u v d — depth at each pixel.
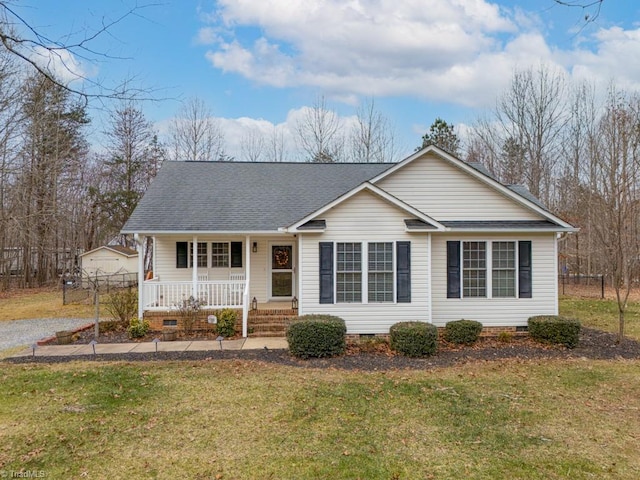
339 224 11.27
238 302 12.77
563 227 11.80
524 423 5.97
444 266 11.95
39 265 29.30
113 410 6.38
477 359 9.48
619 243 11.45
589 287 24.44
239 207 13.70
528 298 12.04
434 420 6.07
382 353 9.97
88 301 20.27
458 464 4.82
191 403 6.69
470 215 12.55
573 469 4.72
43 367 8.73
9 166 19.66
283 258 14.45
